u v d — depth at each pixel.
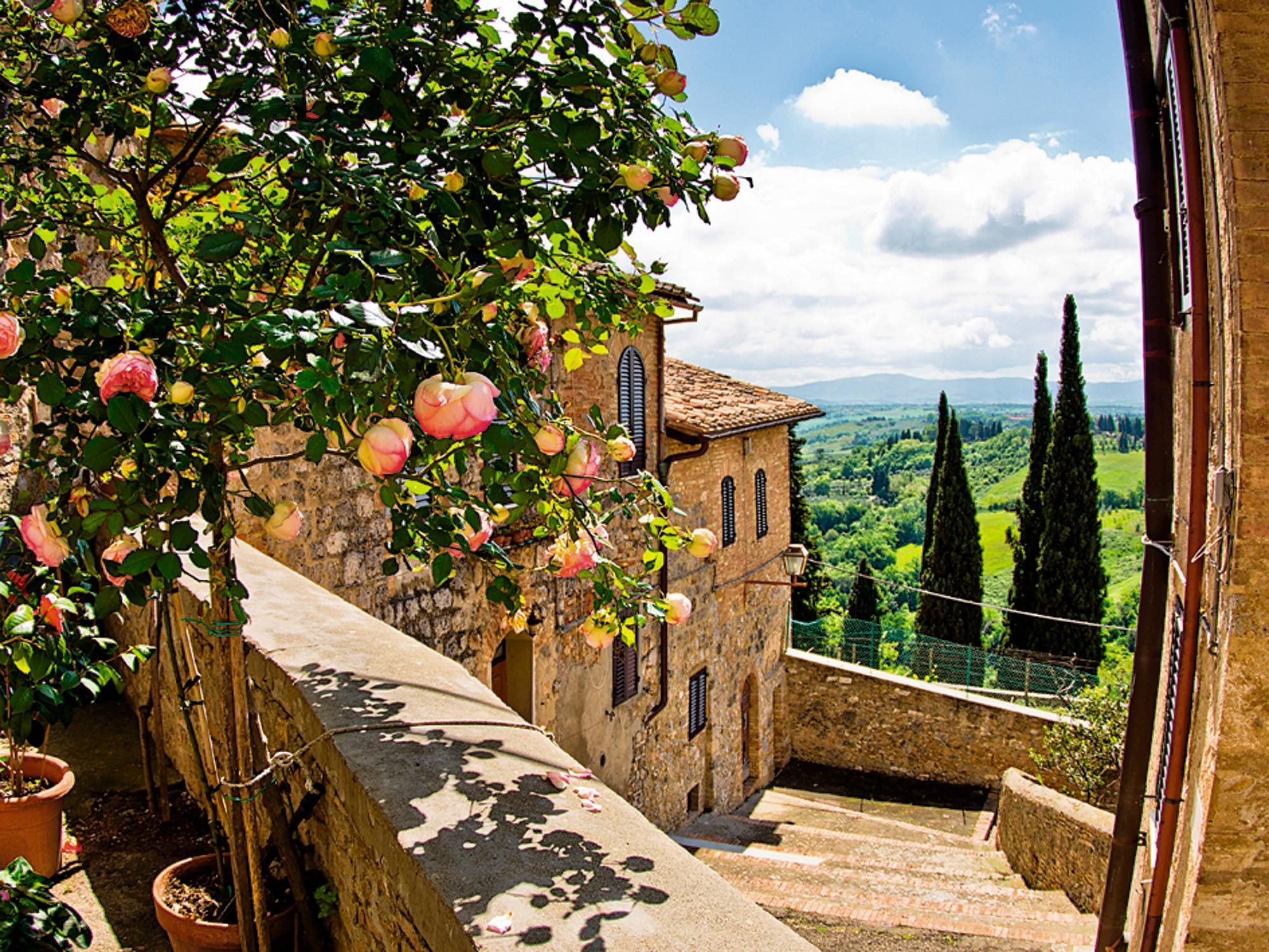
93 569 2.35
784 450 16.42
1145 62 4.03
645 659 11.20
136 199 2.86
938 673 17.67
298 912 2.97
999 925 6.44
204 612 3.70
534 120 2.50
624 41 2.43
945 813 14.15
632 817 2.37
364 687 3.23
